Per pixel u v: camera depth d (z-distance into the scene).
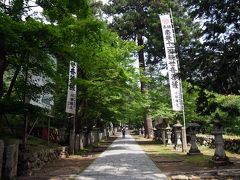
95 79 20.08
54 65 13.19
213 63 12.90
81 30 10.68
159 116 32.78
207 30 13.02
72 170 13.62
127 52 21.80
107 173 12.45
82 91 21.98
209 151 21.86
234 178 10.89
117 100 24.89
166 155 20.14
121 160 17.36
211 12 13.13
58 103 22.69
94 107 25.20
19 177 11.70
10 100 12.00
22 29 9.53
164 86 34.75
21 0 10.85
